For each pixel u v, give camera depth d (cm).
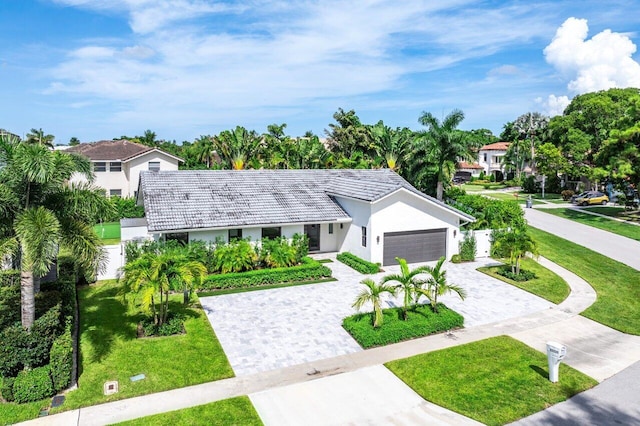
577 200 4931
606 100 5716
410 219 2519
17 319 1365
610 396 1191
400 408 1120
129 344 1447
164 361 1339
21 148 1242
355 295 1984
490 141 11812
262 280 2117
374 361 1370
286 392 1187
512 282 2217
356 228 2591
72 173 1376
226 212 2389
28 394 1096
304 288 2083
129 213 3959
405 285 1631
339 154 5781
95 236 1373
